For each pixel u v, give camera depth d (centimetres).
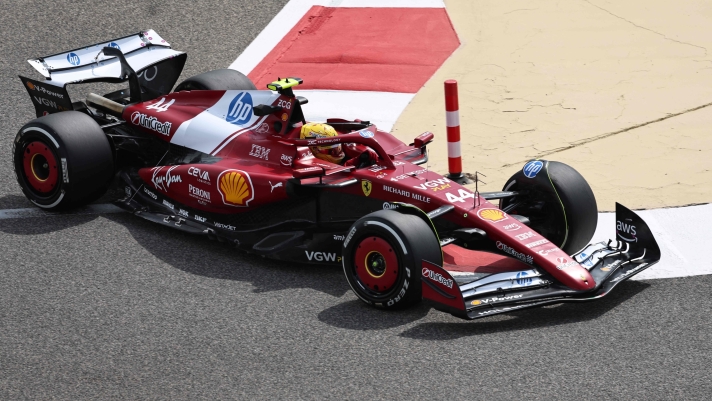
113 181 3509
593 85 4397
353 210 2809
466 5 5409
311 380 2216
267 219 2950
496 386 2162
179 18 5272
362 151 2959
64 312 2580
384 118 4066
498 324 2478
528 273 2505
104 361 2328
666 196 3331
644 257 2688
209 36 5062
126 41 3688
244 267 2878
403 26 5138
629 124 3994
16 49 4859
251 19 5272
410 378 2211
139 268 2858
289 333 2448
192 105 3288
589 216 2794
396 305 2508
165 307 2606
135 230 3139
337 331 2450
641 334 2394
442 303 2383
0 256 2925
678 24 5053
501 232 2573
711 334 2383
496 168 3638
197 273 2828
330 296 2667
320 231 2862
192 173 3061
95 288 2723
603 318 2491
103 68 3578
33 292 2695
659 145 3784
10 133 3988
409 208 2522
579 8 5331
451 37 4984
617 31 5000
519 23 5150
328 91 4359
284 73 4597
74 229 3136
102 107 3488
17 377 2261
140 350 2377
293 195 2814
